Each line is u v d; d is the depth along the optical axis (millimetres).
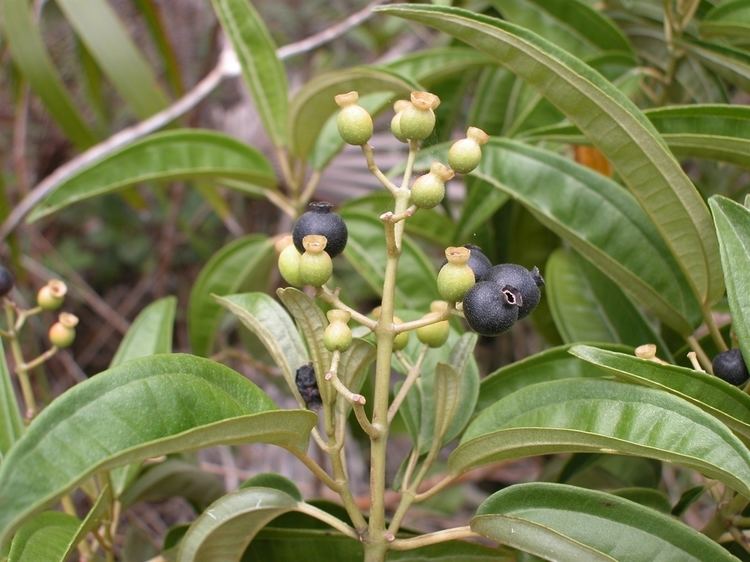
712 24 285
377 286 310
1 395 238
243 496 199
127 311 704
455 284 188
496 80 342
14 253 484
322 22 744
